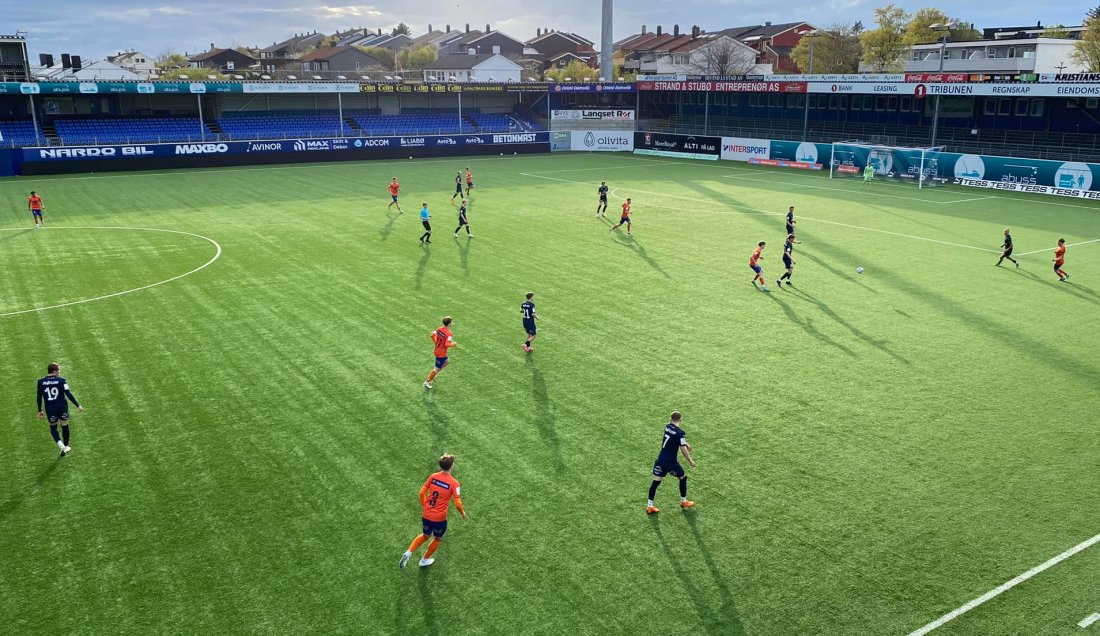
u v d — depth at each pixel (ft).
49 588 34.04
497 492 41.75
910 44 288.51
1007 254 91.20
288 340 64.95
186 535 38.01
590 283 83.35
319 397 53.72
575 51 479.41
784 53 369.30
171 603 33.04
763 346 64.08
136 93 203.10
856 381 56.80
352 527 38.60
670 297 78.23
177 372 58.23
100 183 160.66
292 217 121.90
